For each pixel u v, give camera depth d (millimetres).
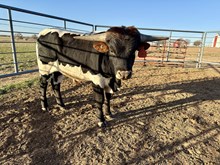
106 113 3971
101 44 2875
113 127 3654
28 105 4449
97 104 3535
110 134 3414
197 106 4820
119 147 3051
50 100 4797
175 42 11422
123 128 3627
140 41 3039
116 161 2730
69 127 3574
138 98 5250
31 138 3180
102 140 3223
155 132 3521
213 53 22672
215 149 3066
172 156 2871
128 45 2781
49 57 3729
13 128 3438
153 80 7379
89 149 2975
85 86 6172
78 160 2732
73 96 5203
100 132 3455
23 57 12656
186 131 3588
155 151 2975
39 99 4844
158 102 5000
